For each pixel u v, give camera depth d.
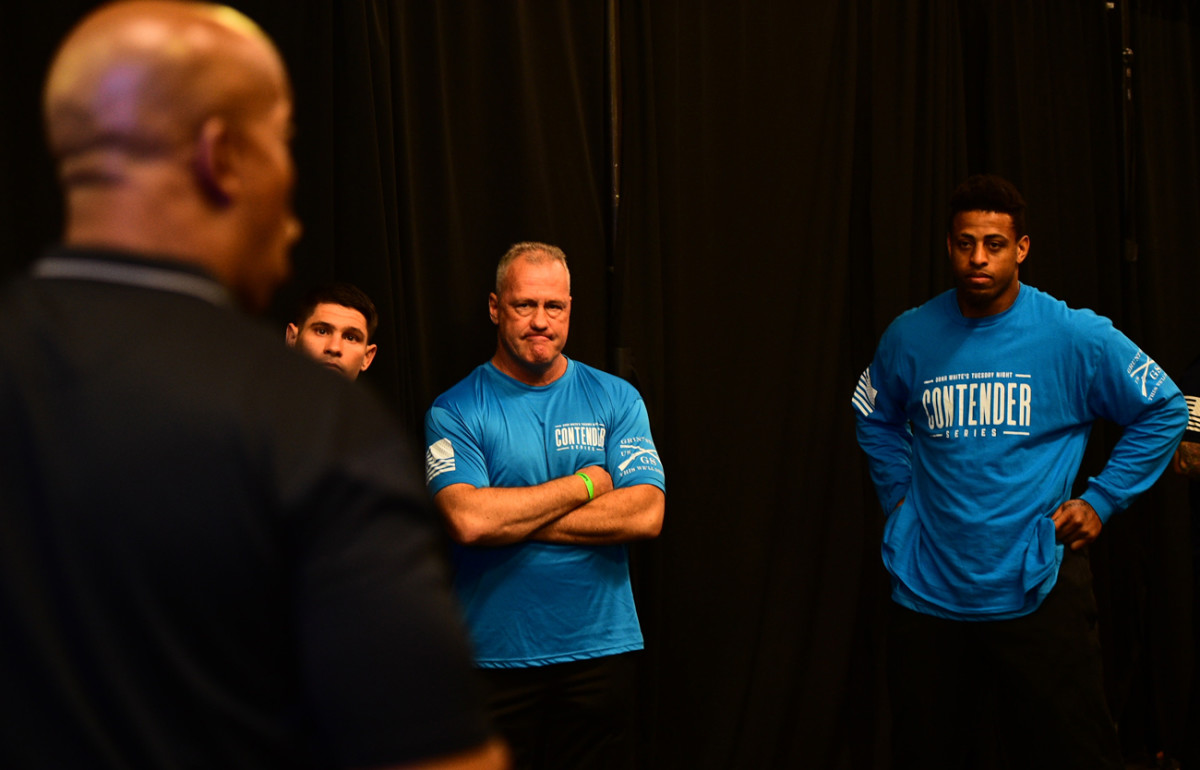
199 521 0.53
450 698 0.55
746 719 2.66
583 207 2.46
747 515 2.70
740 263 2.72
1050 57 3.21
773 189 2.77
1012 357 2.10
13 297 0.58
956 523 2.11
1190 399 2.31
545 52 2.42
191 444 0.54
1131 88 3.34
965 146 2.98
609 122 2.52
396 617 0.54
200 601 0.53
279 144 0.66
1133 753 3.19
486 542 1.88
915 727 2.22
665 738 2.54
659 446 2.53
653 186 2.52
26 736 0.51
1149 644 3.22
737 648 2.66
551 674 1.98
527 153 2.34
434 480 1.95
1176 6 3.48
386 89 2.15
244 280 0.65
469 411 2.01
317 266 2.06
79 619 0.51
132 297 0.57
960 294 2.16
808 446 2.78
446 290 2.27
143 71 0.59
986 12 3.06
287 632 0.55
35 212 1.83
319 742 0.56
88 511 0.52
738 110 2.71
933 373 2.17
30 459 0.53
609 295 2.52
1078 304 3.21
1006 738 2.25
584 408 2.11
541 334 2.02
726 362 2.70
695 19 2.63
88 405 0.54
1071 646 2.06
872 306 2.87
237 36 0.64
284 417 0.56
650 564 2.48
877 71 2.88
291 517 0.54
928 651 2.18
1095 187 3.31
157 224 0.59
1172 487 3.22
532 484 2.01
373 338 2.11
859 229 2.90
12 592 0.52
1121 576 3.19
